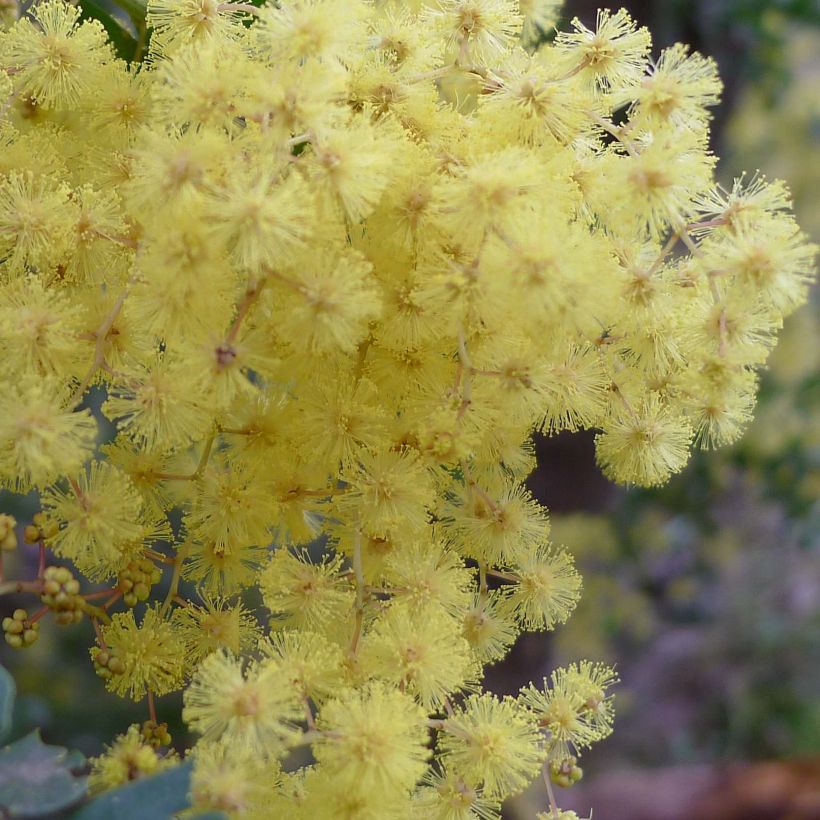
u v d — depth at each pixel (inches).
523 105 6.8
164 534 7.0
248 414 6.9
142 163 6.4
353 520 6.9
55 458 6.3
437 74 6.9
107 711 10.7
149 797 5.8
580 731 7.0
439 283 6.5
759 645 18.9
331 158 6.3
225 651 6.9
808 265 6.8
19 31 6.9
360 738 6.2
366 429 6.8
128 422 6.5
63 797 5.7
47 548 6.7
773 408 16.5
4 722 5.7
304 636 6.5
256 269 6.2
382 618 6.7
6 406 6.3
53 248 6.6
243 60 6.5
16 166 6.7
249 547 7.1
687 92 6.9
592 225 7.0
